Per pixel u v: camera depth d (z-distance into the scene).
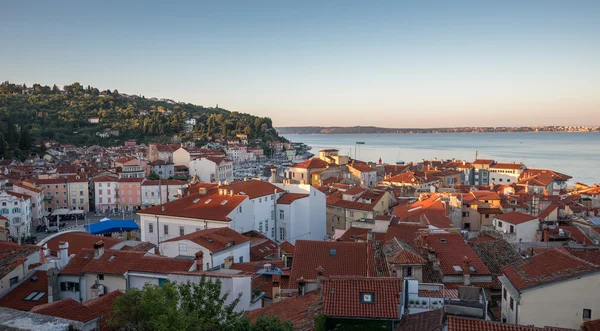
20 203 164.62
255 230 106.69
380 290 35.34
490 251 58.75
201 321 30.75
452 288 46.59
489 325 30.36
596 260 46.69
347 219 128.25
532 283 37.47
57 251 72.38
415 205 104.00
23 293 53.66
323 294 36.38
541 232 79.56
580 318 36.16
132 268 54.81
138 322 29.06
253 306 48.56
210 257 65.56
